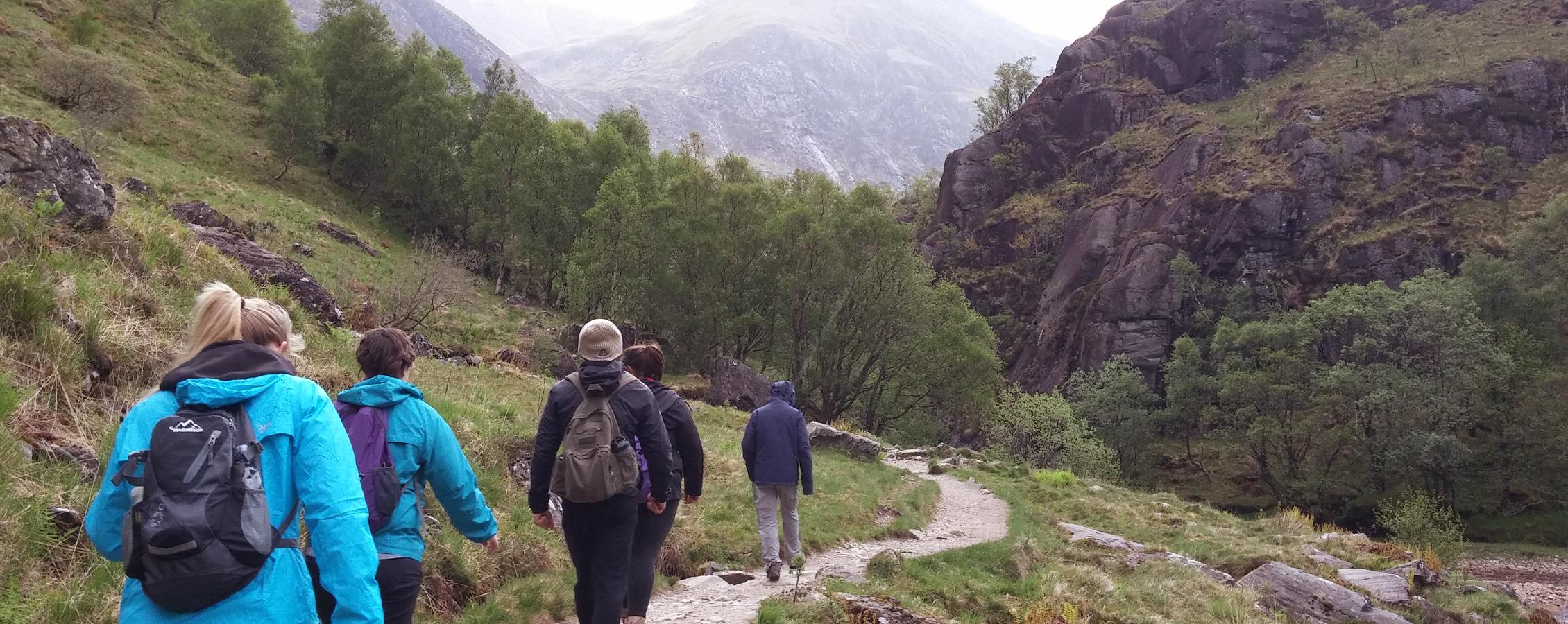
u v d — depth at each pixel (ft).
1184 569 42.55
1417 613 45.37
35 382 20.74
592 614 15.29
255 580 7.55
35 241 28.25
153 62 173.58
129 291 29.60
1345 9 374.02
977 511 54.95
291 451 8.16
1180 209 285.84
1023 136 388.37
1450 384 179.42
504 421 37.45
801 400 161.89
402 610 11.39
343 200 171.73
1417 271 243.81
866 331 155.53
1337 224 261.65
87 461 19.07
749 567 30.17
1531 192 256.11
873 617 23.06
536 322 118.83
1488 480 175.11
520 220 165.17
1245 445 207.21
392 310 87.20
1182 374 223.30
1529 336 201.98
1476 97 280.51
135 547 7.06
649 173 167.43
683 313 142.00
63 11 164.04
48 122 113.29
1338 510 185.47
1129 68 384.68
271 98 174.81
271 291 45.27
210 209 81.61
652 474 15.80
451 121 192.34
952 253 369.09
